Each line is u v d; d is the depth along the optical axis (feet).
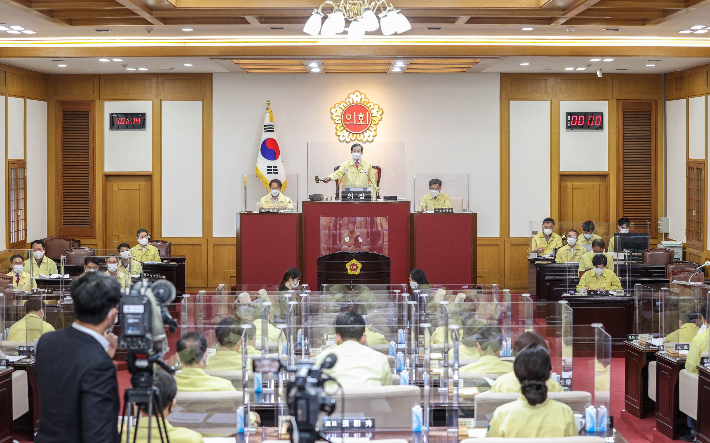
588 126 40.86
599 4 26.48
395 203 31.83
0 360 17.83
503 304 14.66
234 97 40.52
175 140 40.75
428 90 40.47
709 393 16.61
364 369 12.70
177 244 41.01
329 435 11.55
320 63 36.14
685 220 38.58
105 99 40.73
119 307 9.18
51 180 41.14
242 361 12.74
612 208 41.19
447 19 28.86
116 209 41.34
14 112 36.99
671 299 18.99
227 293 23.40
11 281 25.55
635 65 37.37
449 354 14.19
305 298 19.07
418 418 11.67
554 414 10.72
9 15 27.58
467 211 33.76
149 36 33.01
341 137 40.52
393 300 18.92
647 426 19.62
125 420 10.87
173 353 13.24
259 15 27.84
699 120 36.88
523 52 33.96
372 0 26.17
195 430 12.19
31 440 18.35
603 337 12.36
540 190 40.96
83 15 28.04
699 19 28.86
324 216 31.86
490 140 40.65
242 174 40.73
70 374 8.92
